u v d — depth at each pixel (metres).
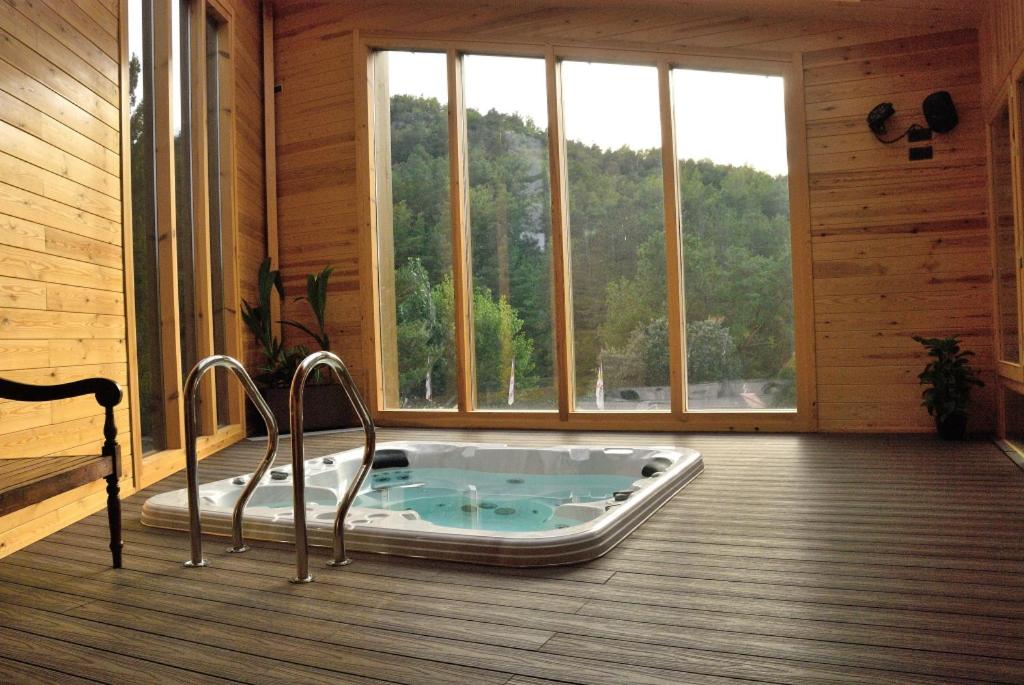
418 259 6.56
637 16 5.82
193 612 2.15
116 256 3.79
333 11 6.51
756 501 3.33
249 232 6.29
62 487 2.31
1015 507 3.09
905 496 3.34
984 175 4.99
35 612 2.19
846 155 5.27
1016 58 3.98
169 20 4.65
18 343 2.97
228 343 5.82
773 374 5.61
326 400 6.16
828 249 5.32
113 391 2.60
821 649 1.77
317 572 2.50
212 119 5.77
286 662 1.80
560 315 6.07
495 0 6.04
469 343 6.41
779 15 5.39
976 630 1.84
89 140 3.56
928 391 4.83
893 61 5.17
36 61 3.16
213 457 5.02
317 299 6.12
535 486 4.39
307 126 6.61
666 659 1.74
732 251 5.71
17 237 2.98
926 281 5.11
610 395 6.06
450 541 2.59
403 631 1.97
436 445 4.88
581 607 2.11
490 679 1.67
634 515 2.93
